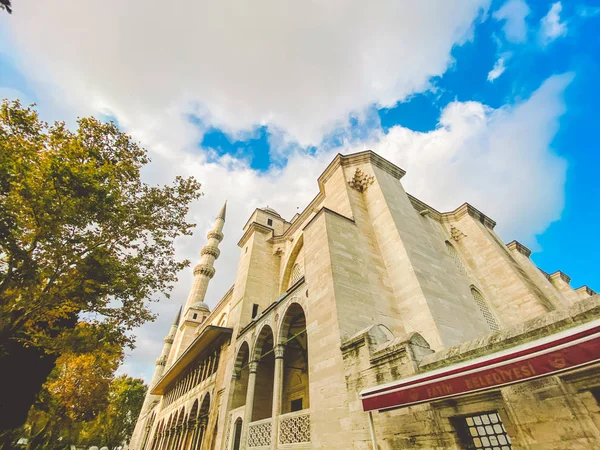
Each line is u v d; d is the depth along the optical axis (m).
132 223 12.47
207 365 23.81
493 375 4.67
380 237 15.41
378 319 11.49
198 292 53.44
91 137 12.30
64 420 25.78
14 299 10.43
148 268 13.29
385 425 7.37
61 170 9.83
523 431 4.97
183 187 14.41
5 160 9.27
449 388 5.19
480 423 6.29
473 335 12.74
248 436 13.23
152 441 34.66
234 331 21.14
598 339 3.77
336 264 12.20
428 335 10.97
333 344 10.03
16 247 9.61
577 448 4.28
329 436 8.65
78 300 11.21
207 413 21.16
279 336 14.12
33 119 10.52
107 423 49.84
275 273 25.88
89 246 11.51
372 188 17.69
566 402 4.62
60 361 22.23
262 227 28.70
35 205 9.68
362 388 8.22
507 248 25.02
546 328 5.13
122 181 12.56
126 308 12.62
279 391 12.48
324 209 14.55
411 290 12.52
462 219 24.12
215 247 60.03
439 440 6.08
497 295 19.25
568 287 25.55
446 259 19.00
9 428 13.54
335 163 19.81
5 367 13.23
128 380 62.56
